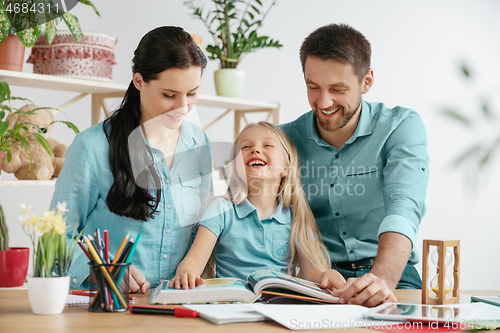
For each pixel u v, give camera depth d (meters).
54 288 0.86
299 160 1.54
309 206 1.50
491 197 3.13
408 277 1.41
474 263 3.14
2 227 1.54
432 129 3.10
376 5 3.11
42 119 1.89
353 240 1.46
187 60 1.10
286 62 2.99
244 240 1.33
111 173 1.21
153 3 2.55
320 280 1.17
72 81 1.86
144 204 1.19
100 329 0.75
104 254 0.92
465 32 3.23
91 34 1.92
